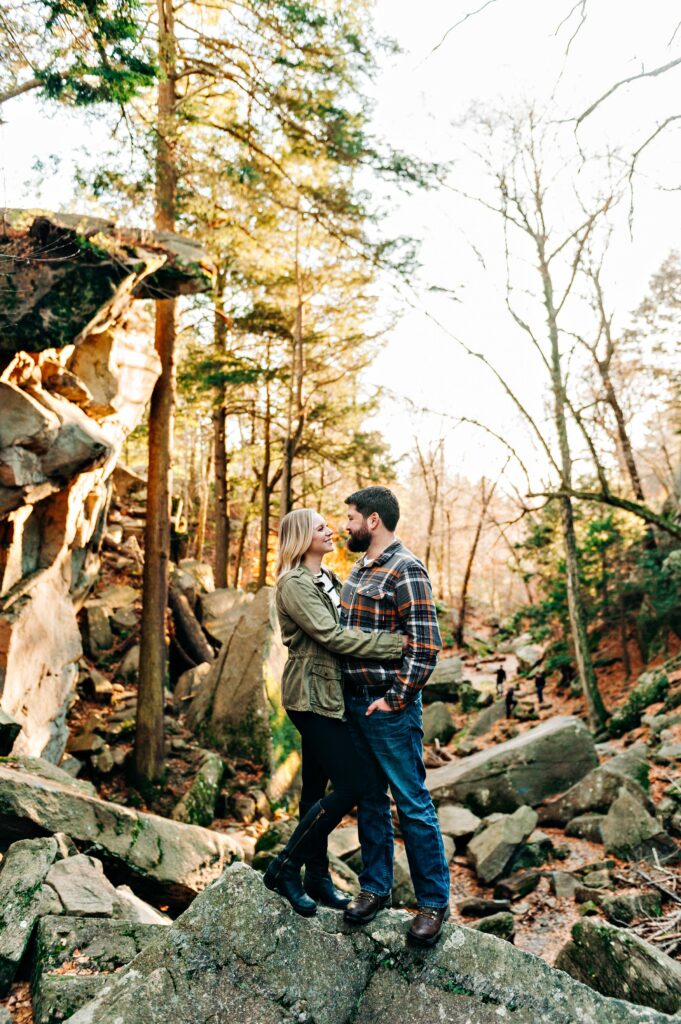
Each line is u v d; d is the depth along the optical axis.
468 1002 2.58
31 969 3.63
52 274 7.71
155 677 10.66
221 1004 2.48
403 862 7.89
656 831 8.70
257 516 30.16
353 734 2.77
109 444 9.03
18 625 8.24
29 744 8.45
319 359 21.14
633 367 22.47
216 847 6.56
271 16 9.37
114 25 6.07
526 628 36.88
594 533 22.89
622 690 19.98
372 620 2.79
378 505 2.93
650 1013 2.57
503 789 11.38
